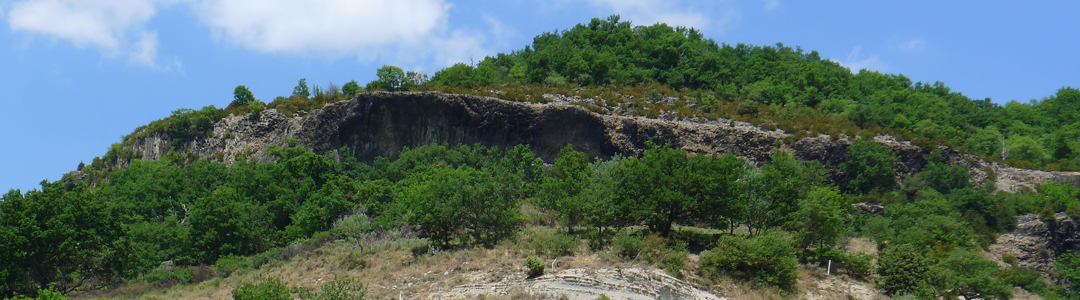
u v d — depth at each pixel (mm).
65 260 53250
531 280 45656
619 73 119562
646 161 61406
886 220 70500
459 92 95688
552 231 59594
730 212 56562
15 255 50281
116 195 80375
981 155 94938
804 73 122188
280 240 65812
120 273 55219
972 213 77000
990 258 71625
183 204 75000
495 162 83688
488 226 56781
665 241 52875
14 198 53312
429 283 47062
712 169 58188
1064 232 77000
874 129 96188
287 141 93500
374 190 71312
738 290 47125
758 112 101750
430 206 56250
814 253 57125
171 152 99188
